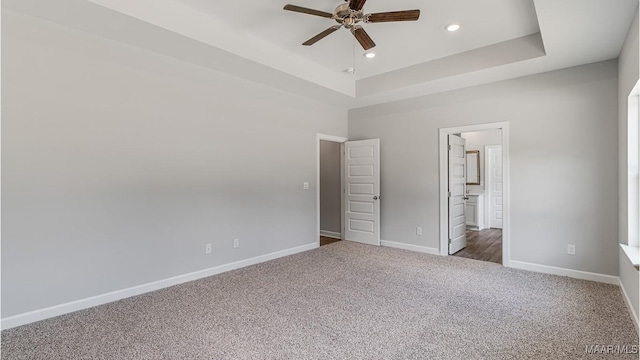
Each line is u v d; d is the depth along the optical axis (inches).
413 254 187.9
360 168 220.4
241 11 118.4
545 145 150.1
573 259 143.4
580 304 113.0
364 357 81.0
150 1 106.1
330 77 178.9
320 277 145.0
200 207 145.8
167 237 134.1
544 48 123.6
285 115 185.6
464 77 157.8
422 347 85.6
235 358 80.6
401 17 100.3
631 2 90.6
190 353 82.8
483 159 289.3
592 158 138.6
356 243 219.3
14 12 97.5
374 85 186.7
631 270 102.8
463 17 120.0
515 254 159.0
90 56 112.8
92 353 83.0
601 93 136.3
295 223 192.4
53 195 105.1
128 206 122.6
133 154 124.0
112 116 118.4
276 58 148.9
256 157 170.2
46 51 103.5
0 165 95.7
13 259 97.7
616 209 133.1
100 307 112.3
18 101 98.4
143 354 82.4
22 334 92.9
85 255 111.9
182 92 139.1
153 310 109.6
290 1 111.3
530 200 154.3
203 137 146.9
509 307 111.0
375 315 105.2
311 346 86.2
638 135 113.3
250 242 166.9
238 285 134.9
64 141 107.3
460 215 203.0
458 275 147.2
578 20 101.3
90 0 92.9
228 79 156.3
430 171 190.1
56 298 105.6
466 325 98.0
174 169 136.6
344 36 137.5
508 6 112.1
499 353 82.4
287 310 109.3
